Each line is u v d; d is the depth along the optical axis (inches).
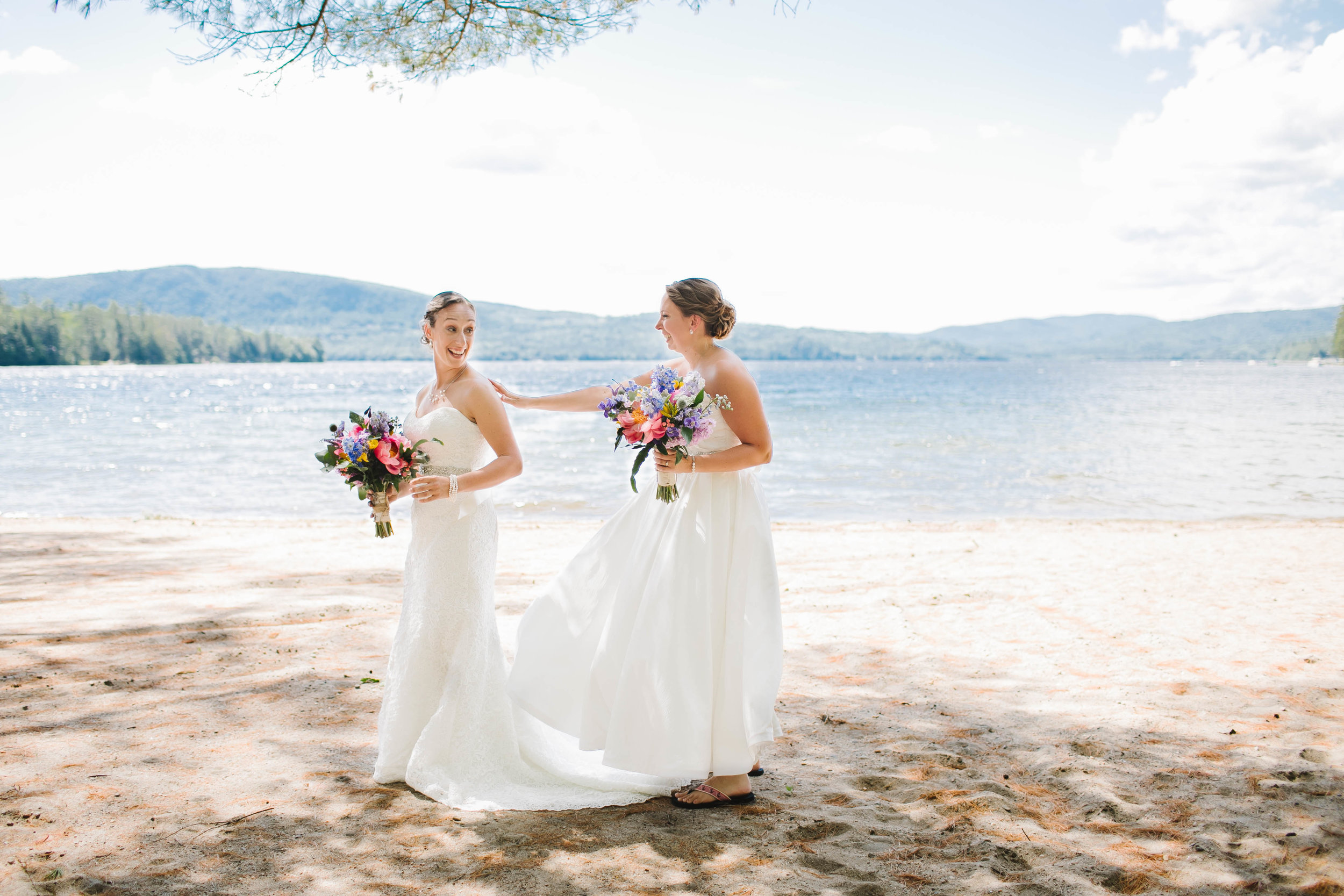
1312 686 173.3
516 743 129.4
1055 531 409.4
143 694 165.2
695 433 115.6
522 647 129.1
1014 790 126.5
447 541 126.2
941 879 100.3
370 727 149.9
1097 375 4441.4
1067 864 104.1
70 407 1670.8
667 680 116.7
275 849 105.6
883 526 426.3
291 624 222.8
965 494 573.6
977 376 4252.0
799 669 192.9
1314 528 412.5
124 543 360.5
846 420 1296.8
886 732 152.3
